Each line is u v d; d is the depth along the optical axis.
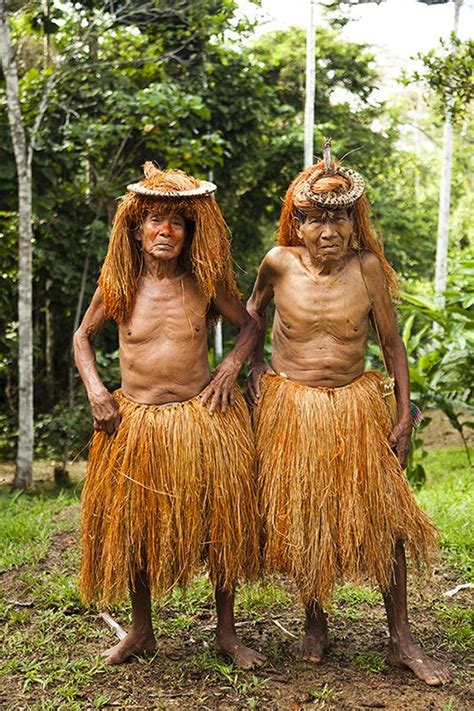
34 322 10.79
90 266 9.95
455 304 7.54
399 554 3.20
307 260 3.12
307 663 3.29
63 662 3.29
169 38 9.96
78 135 8.72
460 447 9.65
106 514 3.10
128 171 9.85
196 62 10.77
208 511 3.04
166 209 2.96
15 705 2.99
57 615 3.76
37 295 10.29
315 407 3.07
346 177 3.01
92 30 9.02
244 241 13.60
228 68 10.99
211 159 9.40
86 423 9.01
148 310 3.06
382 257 3.18
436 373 7.61
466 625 3.67
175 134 9.45
